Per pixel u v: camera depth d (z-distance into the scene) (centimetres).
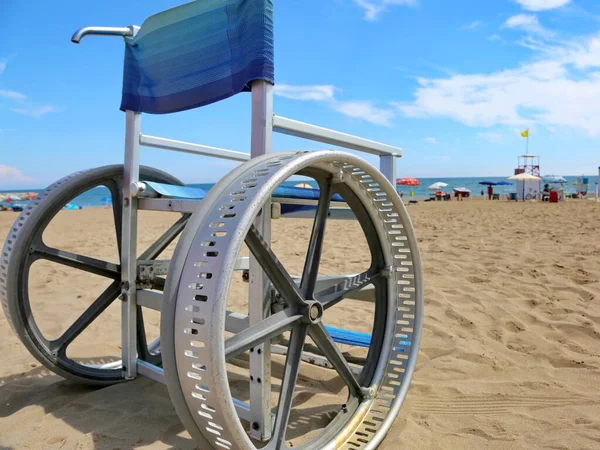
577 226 980
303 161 155
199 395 137
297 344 179
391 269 227
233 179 158
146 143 237
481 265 558
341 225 1124
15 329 221
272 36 182
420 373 274
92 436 198
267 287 181
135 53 229
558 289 439
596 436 199
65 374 237
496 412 225
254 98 181
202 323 133
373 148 241
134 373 233
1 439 197
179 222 271
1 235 927
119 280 256
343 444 190
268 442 168
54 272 558
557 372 270
